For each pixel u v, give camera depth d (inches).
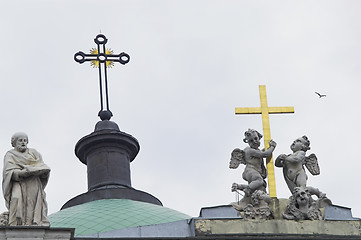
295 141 2763.3
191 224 2630.4
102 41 3479.3
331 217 2677.2
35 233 2421.3
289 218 2652.6
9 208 2468.0
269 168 2716.5
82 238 2501.2
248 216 2640.3
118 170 3334.2
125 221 2940.5
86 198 3225.9
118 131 3383.4
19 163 2503.7
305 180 2721.5
